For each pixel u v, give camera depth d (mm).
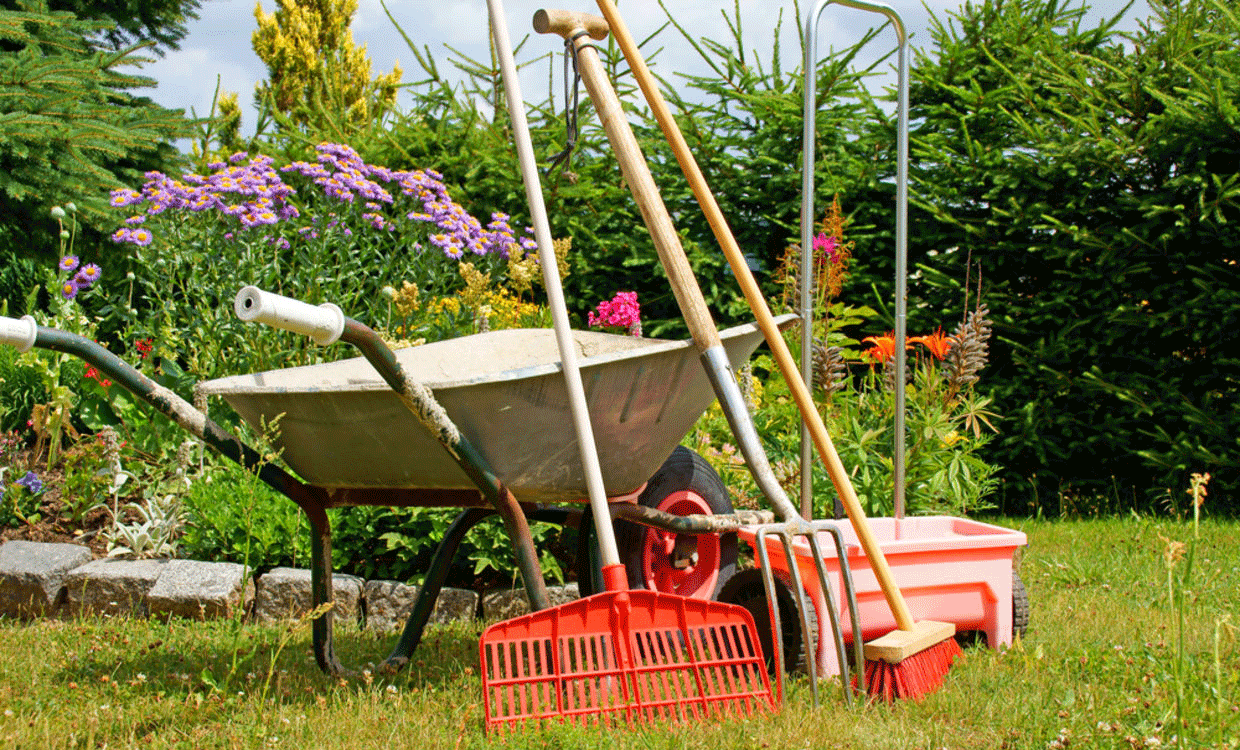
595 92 2475
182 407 2234
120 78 7207
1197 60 5535
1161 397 5566
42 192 6070
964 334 4090
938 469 4043
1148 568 3814
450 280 5973
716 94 6637
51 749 1922
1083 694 2193
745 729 1980
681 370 2420
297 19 17500
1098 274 5578
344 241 5062
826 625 2455
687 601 2154
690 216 6762
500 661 2656
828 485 3840
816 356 3838
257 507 3459
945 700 2152
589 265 6836
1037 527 5023
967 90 6227
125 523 3803
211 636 2928
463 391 2082
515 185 7023
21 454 4406
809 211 2875
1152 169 5582
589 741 1899
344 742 1982
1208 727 1906
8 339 1948
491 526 3344
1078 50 6121
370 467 2371
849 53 6168
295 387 2225
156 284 5023
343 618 3242
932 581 2559
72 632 2947
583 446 2176
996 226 5949
